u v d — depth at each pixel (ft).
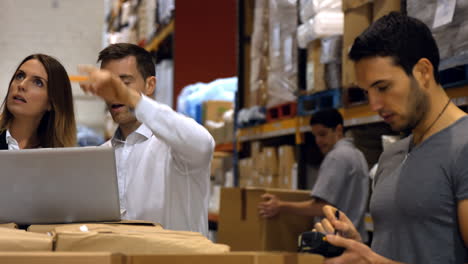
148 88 7.30
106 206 5.23
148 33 23.63
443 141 4.86
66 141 8.05
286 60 12.56
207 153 6.17
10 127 7.88
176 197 6.70
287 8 12.51
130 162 6.98
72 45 34.91
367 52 4.86
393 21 4.89
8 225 4.97
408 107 4.82
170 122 5.75
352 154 10.37
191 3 20.40
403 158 5.39
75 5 34.86
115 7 30.50
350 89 10.53
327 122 10.72
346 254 4.36
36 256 3.52
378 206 5.40
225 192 12.66
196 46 20.36
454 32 7.02
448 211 4.74
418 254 4.91
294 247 11.59
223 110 19.15
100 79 5.03
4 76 33.76
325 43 10.87
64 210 5.21
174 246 4.21
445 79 7.54
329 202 10.28
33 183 5.15
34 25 34.32
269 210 11.16
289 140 14.98
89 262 3.54
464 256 4.72
